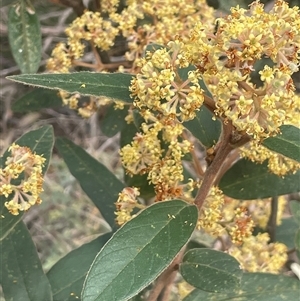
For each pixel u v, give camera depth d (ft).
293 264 1.31
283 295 0.90
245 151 0.84
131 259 0.64
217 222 0.87
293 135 0.70
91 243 1.00
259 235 1.10
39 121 2.39
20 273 0.93
